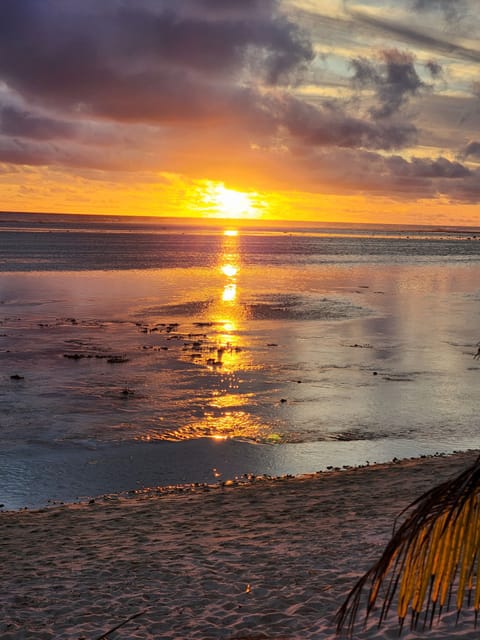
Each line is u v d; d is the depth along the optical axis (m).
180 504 12.88
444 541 1.72
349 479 14.10
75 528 11.47
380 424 19.33
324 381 24.19
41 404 20.91
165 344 30.83
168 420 19.41
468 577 1.70
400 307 45.47
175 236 179.62
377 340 32.47
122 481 14.95
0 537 11.05
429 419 19.83
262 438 17.97
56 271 68.12
